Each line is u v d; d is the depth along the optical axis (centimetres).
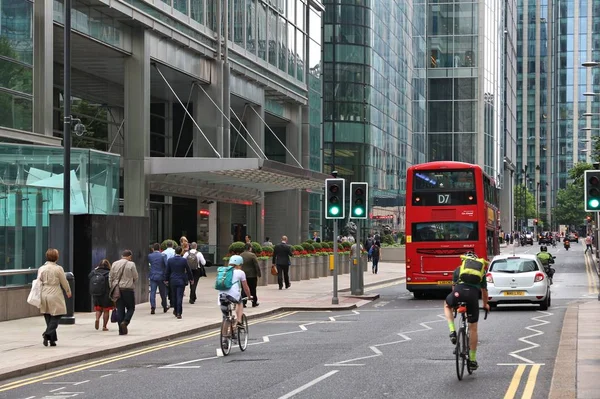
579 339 2173
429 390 1452
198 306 3384
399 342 2250
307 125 7225
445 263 3897
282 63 6644
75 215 3084
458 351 1555
